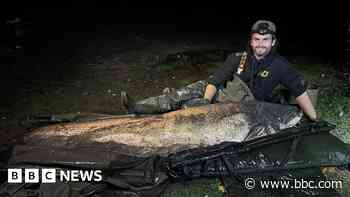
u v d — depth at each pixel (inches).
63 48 164.1
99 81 133.3
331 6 228.4
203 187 81.9
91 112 112.1
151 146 86.0
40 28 188.1
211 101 99.7
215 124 88.6
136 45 171.2
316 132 89.9
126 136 86.3
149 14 224.7
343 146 87.3
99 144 85.1
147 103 97.0
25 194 74.6
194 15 224.8
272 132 89.4
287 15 222.4
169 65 148.9
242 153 84.5
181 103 96.3
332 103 115.3
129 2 247.4
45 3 228.7
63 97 120.8
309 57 159.6
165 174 79.9
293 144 85.7
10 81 130.3
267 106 91.9
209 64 151.3
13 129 100.7
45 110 111.9
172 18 217.9
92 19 209.2
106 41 175.2
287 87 95.3
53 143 85.4
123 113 111.9
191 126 88.0
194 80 136.8
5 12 203.9
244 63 96.3
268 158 84.0
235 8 238.1
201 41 179.5
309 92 101.6
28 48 161.9
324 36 184.7
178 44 174.1
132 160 82.0
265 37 89.4
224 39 183.3
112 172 79.0
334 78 135.6
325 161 84.3
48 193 73.3
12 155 81.2
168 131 87.2
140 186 77.8
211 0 253.9
